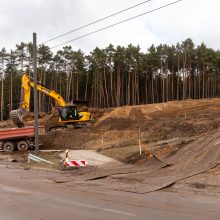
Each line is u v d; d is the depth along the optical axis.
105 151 26.12
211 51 88.06
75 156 24.56
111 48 79.81
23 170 19.88
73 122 39.25
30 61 73.00
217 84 93.56
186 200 10.91
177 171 16.89
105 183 14.55
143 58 83.62
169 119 38.22
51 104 80.50
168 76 89.06
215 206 10.03
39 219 8.57
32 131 31.84
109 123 40.22
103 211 9.38
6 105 84.94
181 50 86.38
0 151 32.03
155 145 25.23
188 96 91.62
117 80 81.06
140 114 45.69
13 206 10.03
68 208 9.76
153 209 9.62
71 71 79.56
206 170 16.30
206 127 29.05
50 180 15.61
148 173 16.94
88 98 93.56
